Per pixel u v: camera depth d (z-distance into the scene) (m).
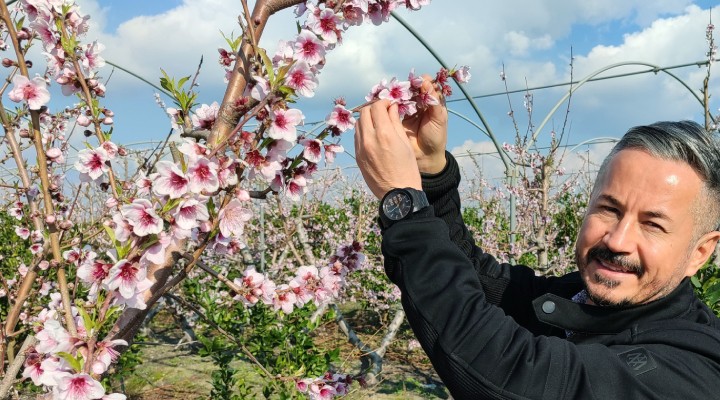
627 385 0.98
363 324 9.70
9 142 1.99
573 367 0.99
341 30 1.31
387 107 1.27
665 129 1.17
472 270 1.10
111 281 1.15
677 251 1.15
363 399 5.68
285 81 1.22
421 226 1.11
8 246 5.97
